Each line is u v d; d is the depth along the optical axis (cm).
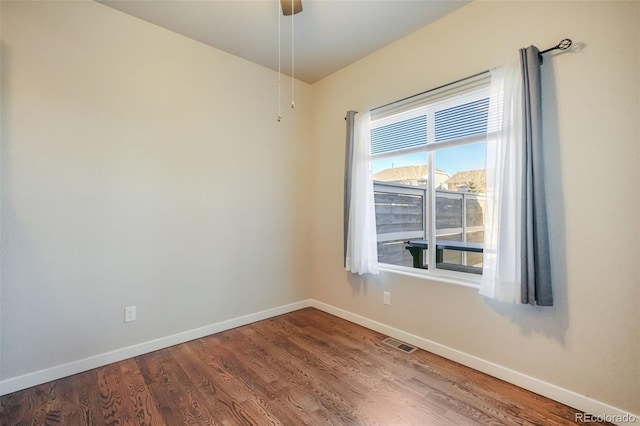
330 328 305
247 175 317
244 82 313
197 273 282
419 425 167
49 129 210
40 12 207
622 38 166
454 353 237
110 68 235
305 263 371
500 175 202
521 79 192
